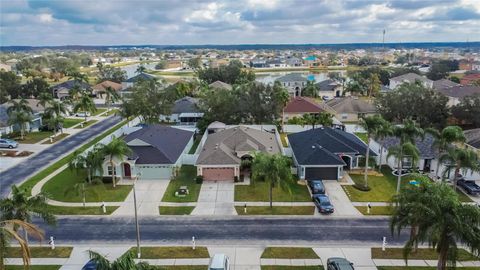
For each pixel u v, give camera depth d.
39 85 108.69
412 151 38.84
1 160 54.12
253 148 48.72
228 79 137.38
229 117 70.75
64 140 65.62
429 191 23.50
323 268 27.77
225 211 37.53
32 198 28.73
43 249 30.56
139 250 29.36
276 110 72.00
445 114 68.06
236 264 28.31
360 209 37.91
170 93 76.19
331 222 35.19
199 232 33.38
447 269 25.59
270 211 37.47
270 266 28.06
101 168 42.66
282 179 37.12
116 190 42.78
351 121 81.75
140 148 48.12
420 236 23.23
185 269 27.73
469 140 52.88
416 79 110.31
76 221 35.59
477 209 22.14
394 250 30.30
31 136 67.88
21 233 32.09
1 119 69.12
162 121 80.56
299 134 57.56
